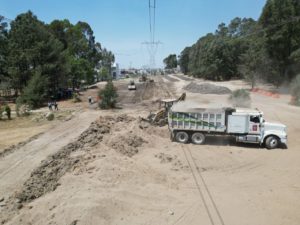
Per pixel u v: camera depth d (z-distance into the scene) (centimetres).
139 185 1477
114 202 1262
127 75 17675
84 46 9612
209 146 2264
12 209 1256
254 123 2214
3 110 4009
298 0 5981
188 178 1658
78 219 1120
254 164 1898
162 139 2428
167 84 9031
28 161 1888
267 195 1460
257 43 6869
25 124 3312
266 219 1239
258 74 6656
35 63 5741
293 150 2173
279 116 3403
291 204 1368
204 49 11831
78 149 2005
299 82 4484
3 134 2794
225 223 1201
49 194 1349
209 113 2256
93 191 1334
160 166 1819
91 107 4600
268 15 6175
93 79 9494
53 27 8856
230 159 1984
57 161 1772
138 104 4788
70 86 7669
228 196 1443
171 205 1327
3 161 1902
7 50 5912
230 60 10081
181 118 2309
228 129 2253
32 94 4766
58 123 3244
